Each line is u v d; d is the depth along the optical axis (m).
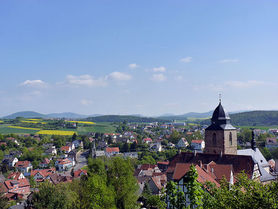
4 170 172.38
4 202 55.28
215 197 29.33
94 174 57.78
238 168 70.50
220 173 63.66
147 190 84.56
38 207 47.47
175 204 23.03
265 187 26.86
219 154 74.94
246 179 29.48
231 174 63.38
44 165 190.62
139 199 79.50
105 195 50.19
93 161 64.56
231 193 28.28
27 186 131.12
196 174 22.78
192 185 22.48
